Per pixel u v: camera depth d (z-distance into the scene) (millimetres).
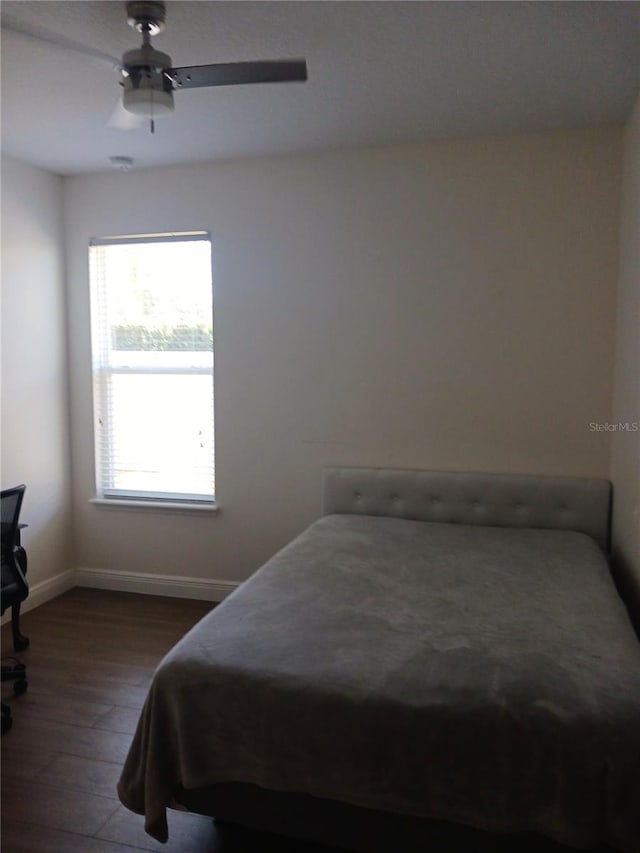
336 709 1671
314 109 2934
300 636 1970
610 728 1527
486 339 3465
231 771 1775
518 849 1609
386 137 3344
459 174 3414
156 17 2090
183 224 3848
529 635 1976
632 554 2764
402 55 2402
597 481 3311
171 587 4066
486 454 3514
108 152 3543
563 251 3326
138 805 1854
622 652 1855
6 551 2826
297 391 3762
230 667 1802
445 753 1601
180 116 3008
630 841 1487
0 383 3596
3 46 2295
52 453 4012
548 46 2338
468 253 3443
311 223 3645
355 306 3627
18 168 3682
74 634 3512
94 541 4168
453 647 1889
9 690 2914
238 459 3895
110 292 4047
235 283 3799
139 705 2783
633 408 2762
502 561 2750
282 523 3857
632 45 2332
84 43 2330
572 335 3354
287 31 2221
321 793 1694
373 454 3678
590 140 3240
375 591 2369
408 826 1679
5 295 3615
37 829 2059
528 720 1567
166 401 4020
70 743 2512
